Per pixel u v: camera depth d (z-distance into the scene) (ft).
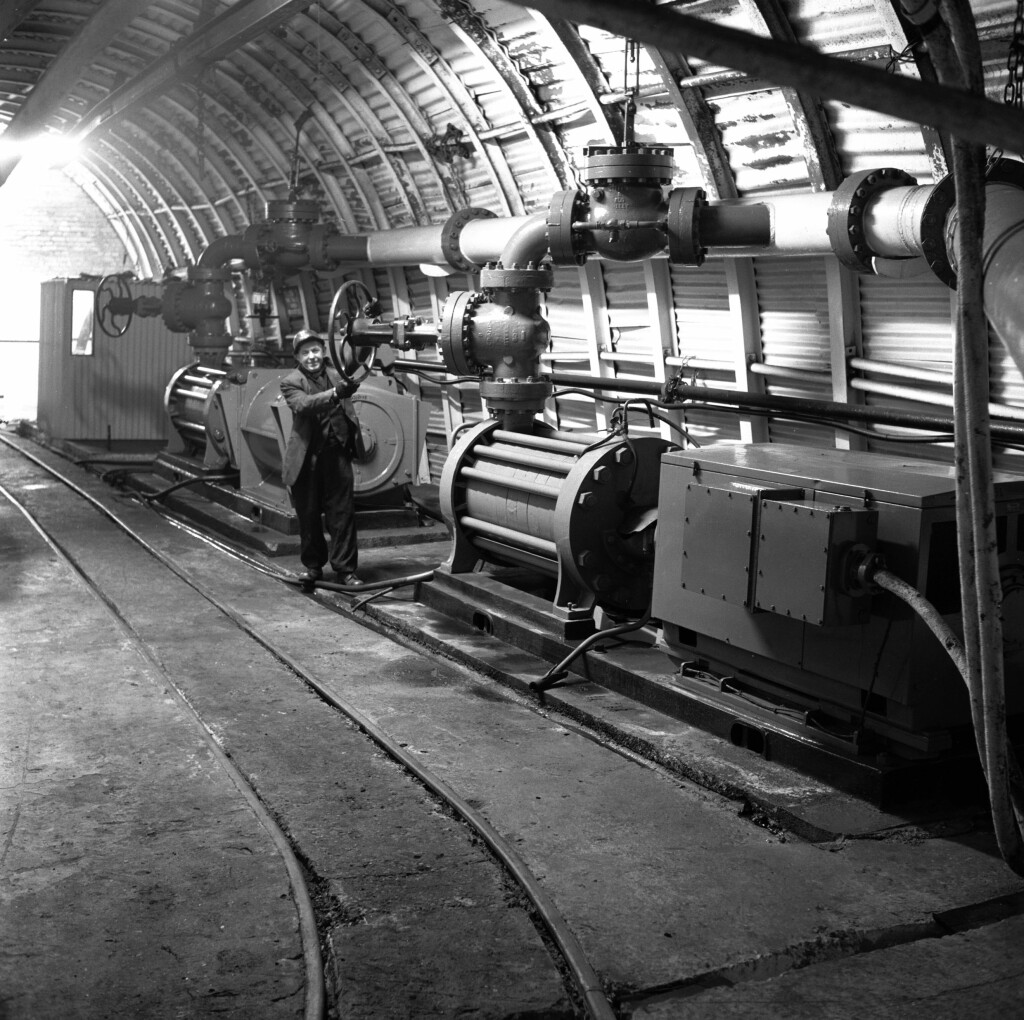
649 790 17.21
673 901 13.73
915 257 19.81
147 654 23.62
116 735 18.83
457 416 42.96
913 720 15.96
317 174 46.16
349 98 39.65
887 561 16.11
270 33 39.04
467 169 37.70
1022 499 16.29
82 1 40.78
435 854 14.94
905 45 19.83
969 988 11.87
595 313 33.68
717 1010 11.47
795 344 27.45
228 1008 11.37
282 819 15.97
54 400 56.75
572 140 31.99
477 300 26.27
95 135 55.62
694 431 30.99
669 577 19.97
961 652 14.34
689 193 23.27
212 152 53.88
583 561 22.79
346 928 12.96
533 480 24.75
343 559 30.14
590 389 34.04
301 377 29.81
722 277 28.81
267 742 19.01
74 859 14.39
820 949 12.80
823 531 15.76
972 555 13.33
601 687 21.75
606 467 22.74
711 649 19.61
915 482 16.70
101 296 54.24
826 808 16.08
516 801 16.69
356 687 22.04
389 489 36.14
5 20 35.22
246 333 58.59
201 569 32.17
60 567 31.81
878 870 14.57
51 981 11.73
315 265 40.45
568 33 28.07
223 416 41.60
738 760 17.88
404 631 26.43
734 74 24.36
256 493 39.37
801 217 22.26
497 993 11.71
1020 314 12.01
